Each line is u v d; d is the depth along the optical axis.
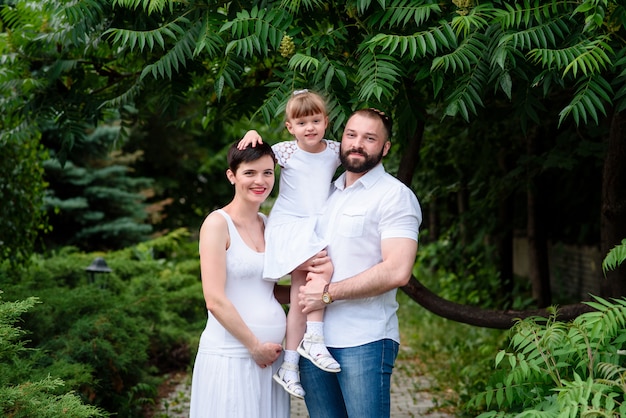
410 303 12.01
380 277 3.18
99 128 13.62
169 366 7.73
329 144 3.54
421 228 12.75
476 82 3.34
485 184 7.48
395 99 3.93
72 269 7.84
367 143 3.28
